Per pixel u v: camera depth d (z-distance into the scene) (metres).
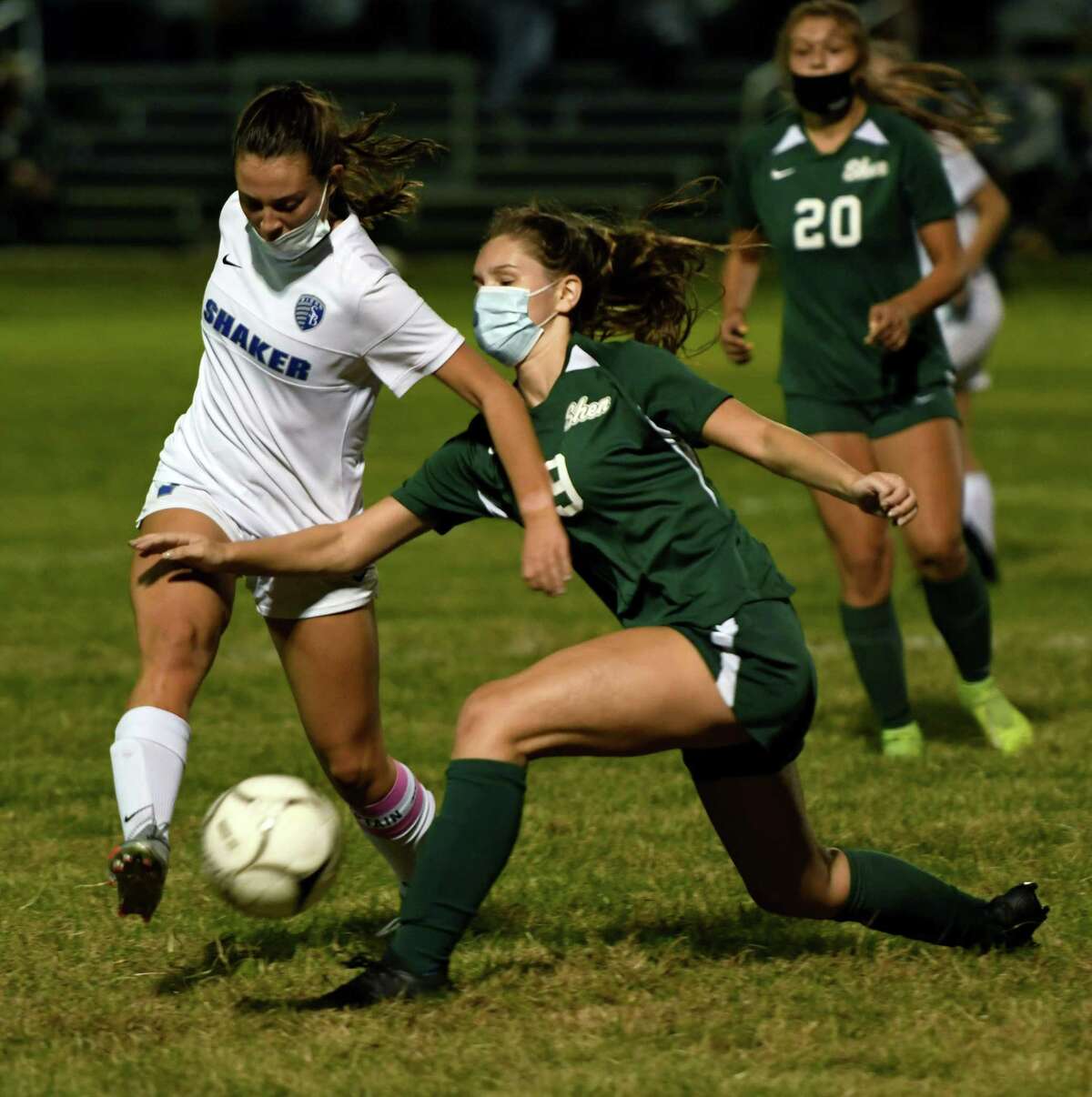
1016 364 83.75
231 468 16.58
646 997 15.15
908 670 30.81
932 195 24.69
